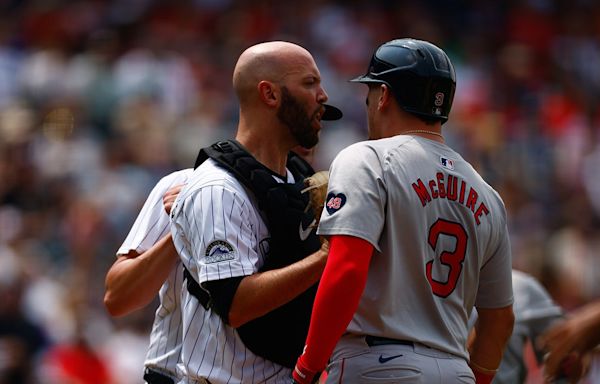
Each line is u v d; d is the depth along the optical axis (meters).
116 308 15.51
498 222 14.48
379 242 13.56
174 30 59.94
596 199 53.12
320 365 13.06
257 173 14.51
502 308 14.83
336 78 57.03
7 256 35.34
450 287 13.88
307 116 15.02
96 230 40.78
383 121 14.34
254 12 62.50
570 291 24.42
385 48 14.41
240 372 14.54
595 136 58.00
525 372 17.70
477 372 15.00
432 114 14.16
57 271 38.78
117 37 56.59
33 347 32.00
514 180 50.81
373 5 65.62
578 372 15.87
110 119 50.62
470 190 14.09
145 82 52.19
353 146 13.89
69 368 32.56
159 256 15.13
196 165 15.14
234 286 13.95
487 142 53.50
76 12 61.31
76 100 51.12
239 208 14.34
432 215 13.73
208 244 14.11
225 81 55.59
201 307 14.71
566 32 67.81
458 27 66.50
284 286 13.74
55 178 44.84
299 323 14.73
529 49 65.88
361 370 13.52
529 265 22.09
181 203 14.62
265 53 15.05
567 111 59.72
